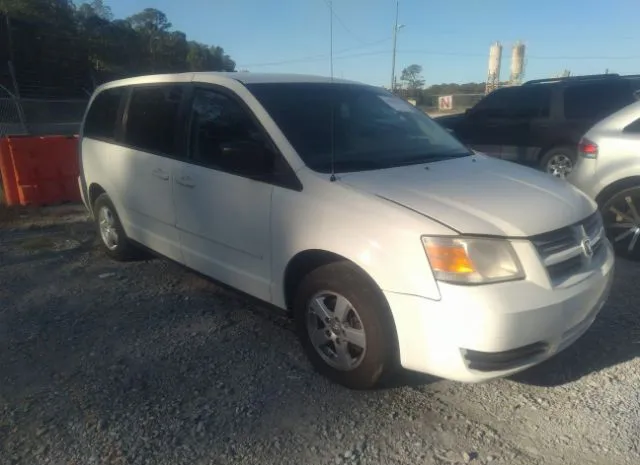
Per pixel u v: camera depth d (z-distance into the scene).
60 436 2.79
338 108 3.94
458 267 2.65
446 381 3.24
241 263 3.71
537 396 3.08
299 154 3.36
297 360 3.51
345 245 2.94
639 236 5.03
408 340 2.79
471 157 4.00
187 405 3.04
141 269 5.23
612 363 3.39
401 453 2.65
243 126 3.69
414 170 3.46
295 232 3.21
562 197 3.19
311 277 3.18
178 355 3.58
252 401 3.07
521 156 9.20
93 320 4.12
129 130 4.80
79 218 7.30
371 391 3.14
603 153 5.15
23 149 7.73
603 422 2.84
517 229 2.75
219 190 3.72
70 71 51.50
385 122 4.10
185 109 4.16
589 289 2.90
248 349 3.65
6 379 3.33
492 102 9.59
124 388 3.21
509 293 2.63
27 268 5.31
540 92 8.92
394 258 2.77
